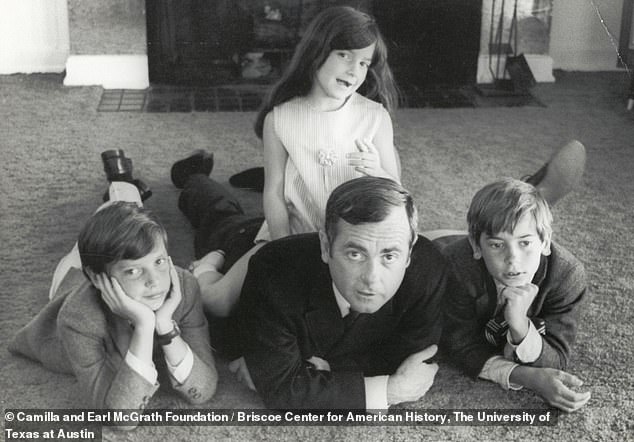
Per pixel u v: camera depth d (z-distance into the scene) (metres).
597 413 1.77
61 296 1.84
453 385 1.86
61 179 2.92
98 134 3.38
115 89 3.97
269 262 1.71
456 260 1.83
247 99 3.87
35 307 2.12
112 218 1.63
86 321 1.69
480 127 3.57
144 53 3.98
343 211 1.58
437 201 2.79
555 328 1.86
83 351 1.69
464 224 2.62
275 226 2.04
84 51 3.97
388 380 1.73
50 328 1.85
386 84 2.13
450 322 1.85
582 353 1.97
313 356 1.78
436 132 3.49
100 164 3.06
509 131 3.53
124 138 3.34
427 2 3.97
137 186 2.66
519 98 3.96
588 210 2.76
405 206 1.61
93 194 2.81
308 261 1.70
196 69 4.02
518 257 1.72
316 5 3.96
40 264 2.34
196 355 1.76
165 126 3.50
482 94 3.99
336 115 2.02
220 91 3.97
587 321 2.10
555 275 1.82
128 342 1.73
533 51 4.21
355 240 1.57
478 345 1.87
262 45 4.01
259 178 2.83
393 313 1.74
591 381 1.87
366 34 1.91
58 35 4.11
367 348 1.81
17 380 1.84
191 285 1.82
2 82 3.98
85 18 3.92
